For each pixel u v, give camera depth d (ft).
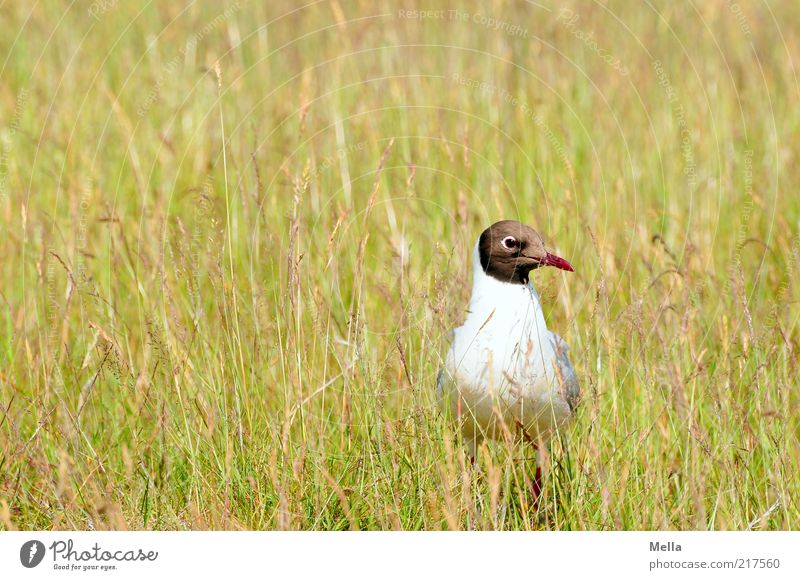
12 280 40.09
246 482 29.76
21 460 30.60
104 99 54.54
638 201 45.21
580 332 36.04
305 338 33.47
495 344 29.76
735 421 30.73
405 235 41.47
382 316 37.70
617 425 30.91
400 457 29.58
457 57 56.90
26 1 64.34
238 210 43.96
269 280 37.96
